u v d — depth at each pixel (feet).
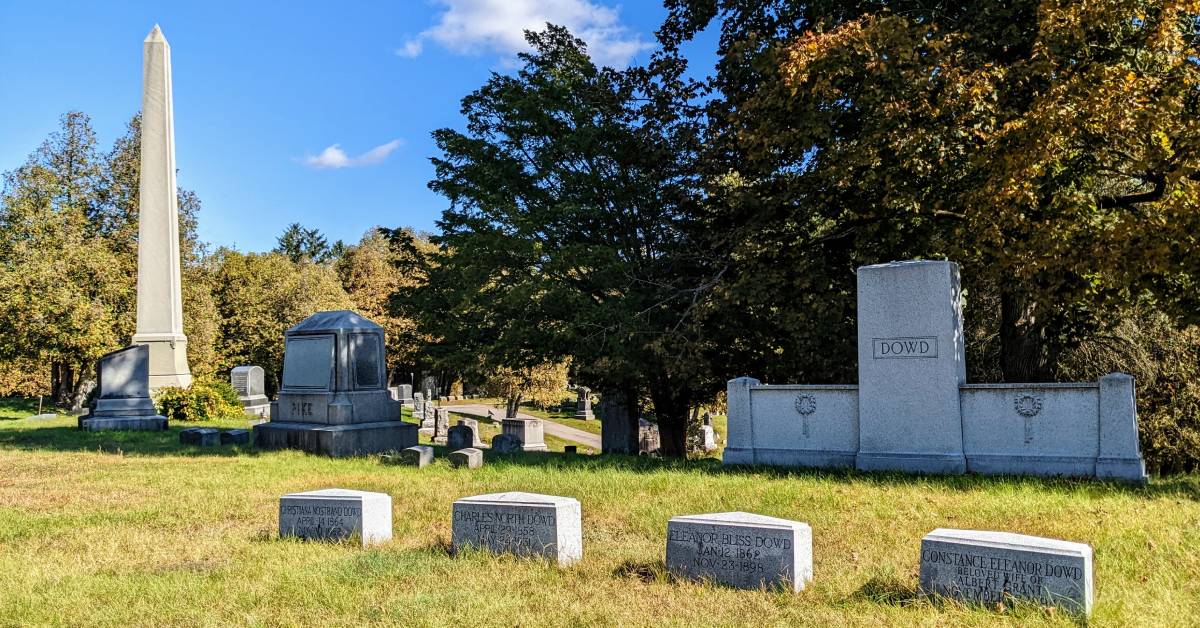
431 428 144.15
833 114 54.65
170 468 47.80
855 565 23.88
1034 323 62.69
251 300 189.78
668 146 72.02
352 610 19.97
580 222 74.54
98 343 128.16
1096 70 47.24
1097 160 53.06
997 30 54.34
